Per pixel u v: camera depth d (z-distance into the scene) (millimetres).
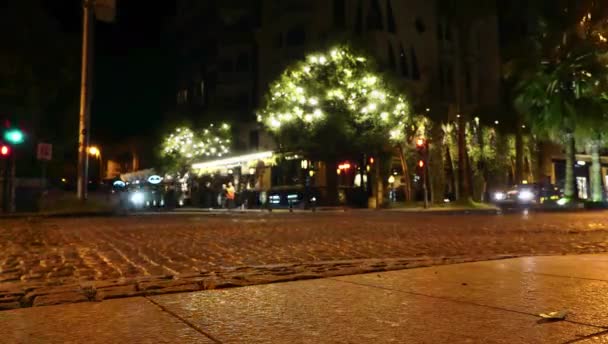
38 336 3943
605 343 3750
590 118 35125
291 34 56531
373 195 39750
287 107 36312
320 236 13141
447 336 3936
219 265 8156
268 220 20797
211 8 69562
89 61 24641
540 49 37156
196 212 32906
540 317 4465
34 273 7523
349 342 3805
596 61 35281
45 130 36125
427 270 7086
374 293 5539
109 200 30297
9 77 30719
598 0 36094
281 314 4629
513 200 43250
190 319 4457
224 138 59500
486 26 59719
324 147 36438
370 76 35250
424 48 55375
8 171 26000
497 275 6633
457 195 43969
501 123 49594
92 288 5883
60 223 19188
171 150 59250
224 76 64625
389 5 53406
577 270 6980
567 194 37688
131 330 4109
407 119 36594
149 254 9602
